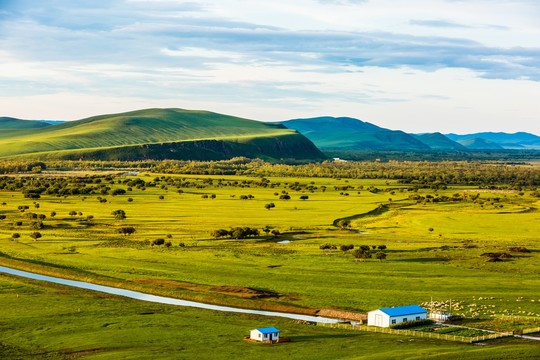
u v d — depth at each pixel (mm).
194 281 143000
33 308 122688
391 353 93312
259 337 102000
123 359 92562
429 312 115750
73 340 102688
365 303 124688
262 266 156750
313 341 101562
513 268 155375
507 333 104625
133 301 129375
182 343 100875
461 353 92688
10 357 94250
